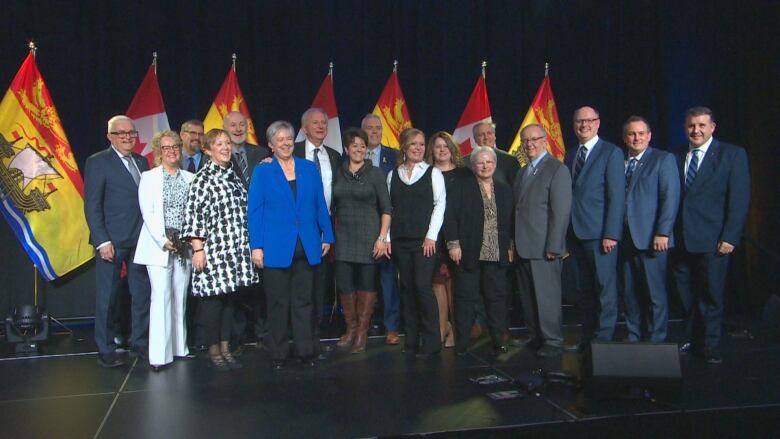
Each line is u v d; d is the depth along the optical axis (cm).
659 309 414
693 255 418
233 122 438
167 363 404
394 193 421
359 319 438
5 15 529
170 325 407
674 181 404
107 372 393
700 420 314
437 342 422
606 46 639
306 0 595
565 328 514
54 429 301
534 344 450
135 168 423
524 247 423
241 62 581
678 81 615
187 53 570
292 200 385
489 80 630
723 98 598
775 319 468
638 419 310
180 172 407
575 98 639
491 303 429
